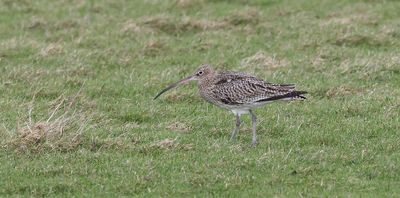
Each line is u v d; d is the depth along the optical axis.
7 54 21.45
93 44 22.58
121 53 21.59
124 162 14.15
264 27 24.06
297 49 21.98
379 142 15.12
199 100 18.12
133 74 19.91
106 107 17.53
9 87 18.72
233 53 21.73
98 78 19.73
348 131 15.79
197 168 13.89
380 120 16.36
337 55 21.14
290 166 13.96
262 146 15.14
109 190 13.16
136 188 13.18
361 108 17.08
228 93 15.48
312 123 16.38
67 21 24.59
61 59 21.03
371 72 19.58
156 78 19.52
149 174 13.61
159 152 14.73
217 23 24.33
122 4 26.94
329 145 15.16
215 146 14.99
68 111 16.94
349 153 14.55
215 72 16.16
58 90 18.55
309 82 19.06
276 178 13.46
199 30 24.00
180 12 26.17
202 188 13.19
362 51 21.62
